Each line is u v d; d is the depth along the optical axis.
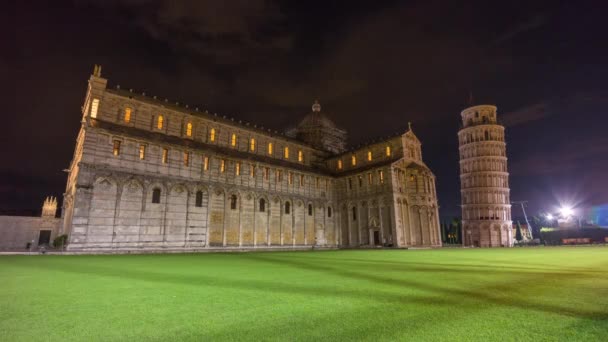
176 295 12.70
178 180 56.06
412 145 79.25
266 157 76.06
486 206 102.38
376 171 75.06
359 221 77.38
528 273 19.34
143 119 58.31
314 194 79.62
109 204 48.66
